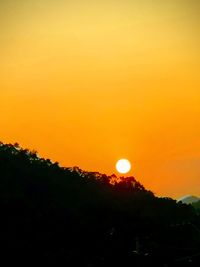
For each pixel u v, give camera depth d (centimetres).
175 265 6300
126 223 7175
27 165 6794
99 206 6906
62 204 6188
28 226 5191
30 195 5997
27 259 4747
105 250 6134
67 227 5816
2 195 5356
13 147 7044
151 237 7488
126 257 6231
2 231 4853
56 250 5241
